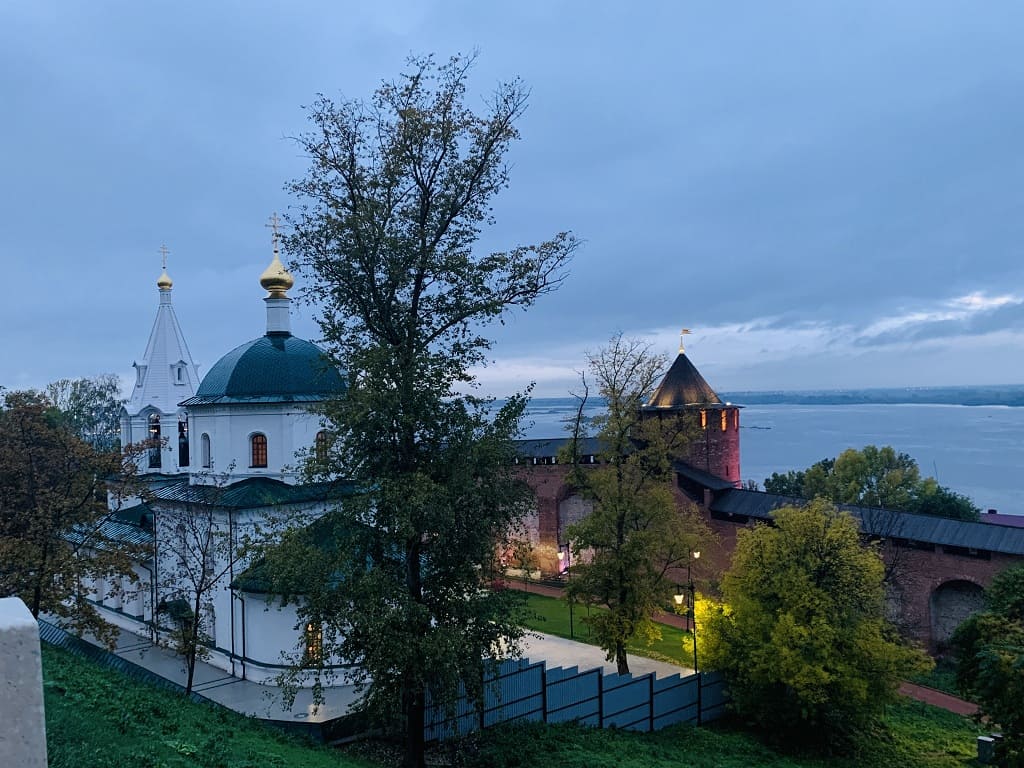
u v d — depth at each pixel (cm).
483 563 2047
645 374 3294
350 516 1916
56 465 2770
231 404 3328
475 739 2253
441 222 2116
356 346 2064
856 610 2762
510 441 2108
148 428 4350
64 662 1827
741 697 2772
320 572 1927
